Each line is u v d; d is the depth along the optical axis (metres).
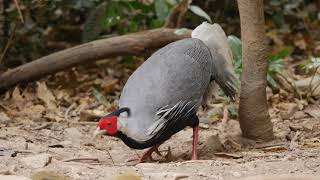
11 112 12.77
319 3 18.50
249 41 10.51
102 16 14.52
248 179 7.36
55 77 14.43
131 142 9.33
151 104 9.34
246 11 10.45
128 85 9.71
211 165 9.08
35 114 12.72
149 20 15.35
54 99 13.30
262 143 10.76
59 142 10.88
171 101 9.43
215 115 12.33
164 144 11.03
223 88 10.42
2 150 9.68
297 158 9.55
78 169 8.64
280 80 13.62
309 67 12.17
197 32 10.45
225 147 10.62
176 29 13.05
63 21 15.79
